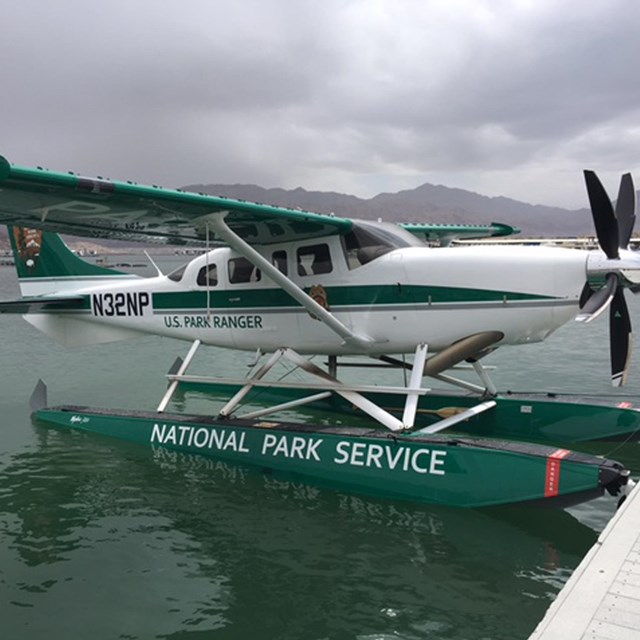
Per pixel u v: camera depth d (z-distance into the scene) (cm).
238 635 360
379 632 359
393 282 616
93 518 534
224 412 712
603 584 327
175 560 454
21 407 951
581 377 1159
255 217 597
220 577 428
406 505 551
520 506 516
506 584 411
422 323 608
